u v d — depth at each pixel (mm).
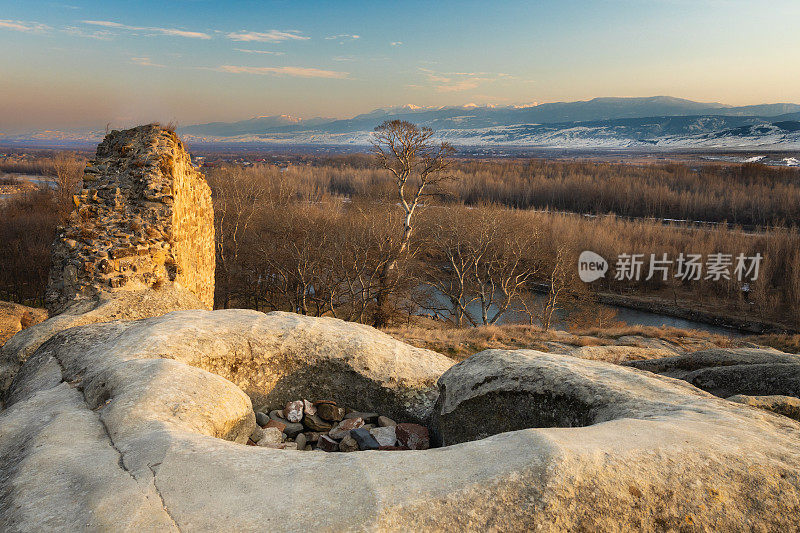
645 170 148250
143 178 11617
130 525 2725
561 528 2736
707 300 60000
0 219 49219
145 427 3932
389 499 2867
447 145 36938
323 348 6996
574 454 3100
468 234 44156
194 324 6723
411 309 40188
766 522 2865
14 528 2783
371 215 39125
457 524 2736
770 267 59688
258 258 40000
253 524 2727
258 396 6613
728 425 3783
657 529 2795
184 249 12719
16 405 4914
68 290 10375
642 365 11328
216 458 3346
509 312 52906
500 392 5293
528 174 135125
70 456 3498
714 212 95438
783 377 8234
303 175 108875
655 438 3400
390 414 6848
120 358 5512
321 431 6449
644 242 68688
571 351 21328
